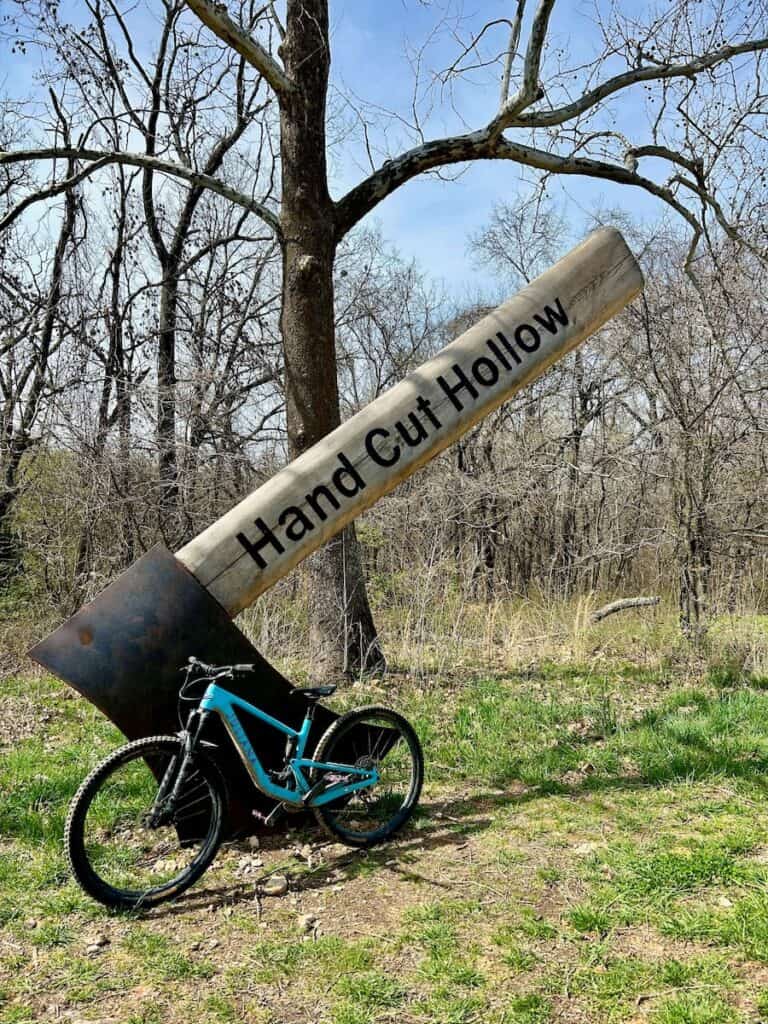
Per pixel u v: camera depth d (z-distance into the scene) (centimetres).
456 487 1144
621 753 543
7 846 410
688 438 841
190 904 356
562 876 374
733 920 326
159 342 1543
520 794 477
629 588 1194
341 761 424
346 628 742
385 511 1000
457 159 764
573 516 1323
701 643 833
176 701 389
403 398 441
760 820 429
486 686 725
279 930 334
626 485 1183
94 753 551
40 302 1371
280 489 420
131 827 435
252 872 385
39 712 671
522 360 458
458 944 320
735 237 829
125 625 386
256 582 411
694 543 858
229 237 1548
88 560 965
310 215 730
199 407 1182
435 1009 279
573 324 469
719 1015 271
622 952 311
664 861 377
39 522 992
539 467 1283
